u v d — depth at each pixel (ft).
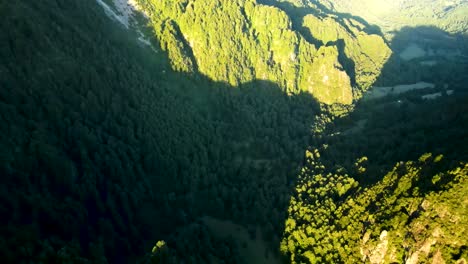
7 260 256.73
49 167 353.72
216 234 447.01
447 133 472.85
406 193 360.48
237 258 402.72
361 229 371.97
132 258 367.86
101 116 446.60
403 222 334.65
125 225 386.32
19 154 334.65
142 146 465.88
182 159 488.02
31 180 339.36
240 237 447.01
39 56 408.67
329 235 391.86
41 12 450.71
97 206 374.02
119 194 394.73
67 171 361.10
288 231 424.87
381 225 351.25
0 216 294.05
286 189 482.28
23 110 367.86
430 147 450.71
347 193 444.96
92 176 381.40
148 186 437.99
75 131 396.16
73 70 437.58
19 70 383.24
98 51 492.95
